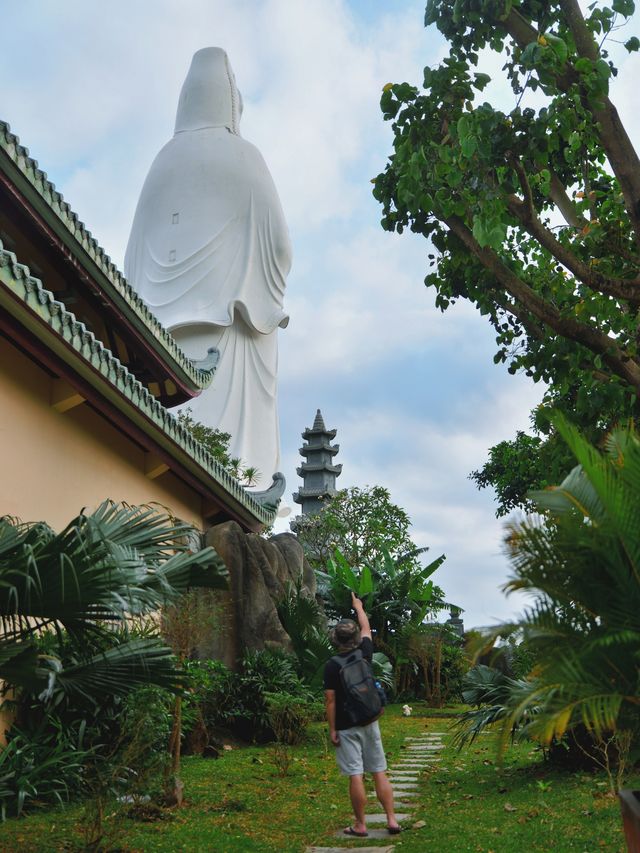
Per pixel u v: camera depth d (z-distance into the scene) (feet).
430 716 63.10
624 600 14.79
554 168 39.34
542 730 13.21
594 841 20.38
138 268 118.73
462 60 34.42
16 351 31.01
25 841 21.03
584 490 15.67
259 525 63.31
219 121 126.41
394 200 36.58
